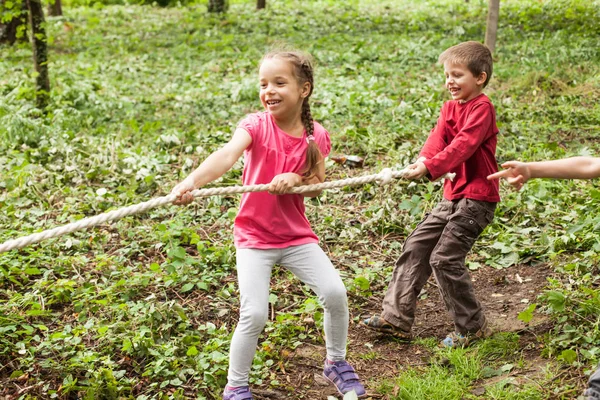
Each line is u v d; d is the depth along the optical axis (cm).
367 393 384
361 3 2105
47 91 944
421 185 633
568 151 732
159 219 605
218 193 337
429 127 793
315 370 407
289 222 357
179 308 435
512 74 1002
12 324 429
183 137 791
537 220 573
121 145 770
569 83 947
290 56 348
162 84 1130
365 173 684
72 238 542
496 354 410
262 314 345
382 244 559
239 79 1127
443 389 376
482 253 532
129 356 405
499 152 715
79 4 2455
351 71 1125
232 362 352
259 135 352
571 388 364
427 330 449
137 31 1720
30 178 656
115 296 470
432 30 1485
